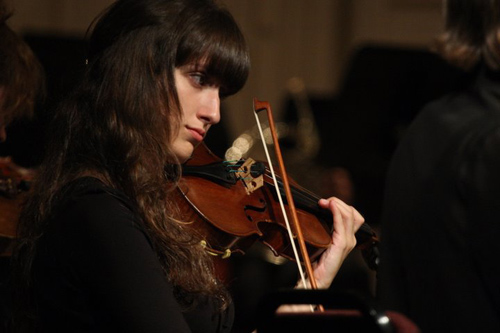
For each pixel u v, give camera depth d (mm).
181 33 4805
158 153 4762
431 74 15445
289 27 18812
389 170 5324
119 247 4215
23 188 6242
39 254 4449
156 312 4164
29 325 4695
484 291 4656
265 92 18547
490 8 4953
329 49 19172
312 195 6262
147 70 4793
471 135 4797
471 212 4672
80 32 15234
